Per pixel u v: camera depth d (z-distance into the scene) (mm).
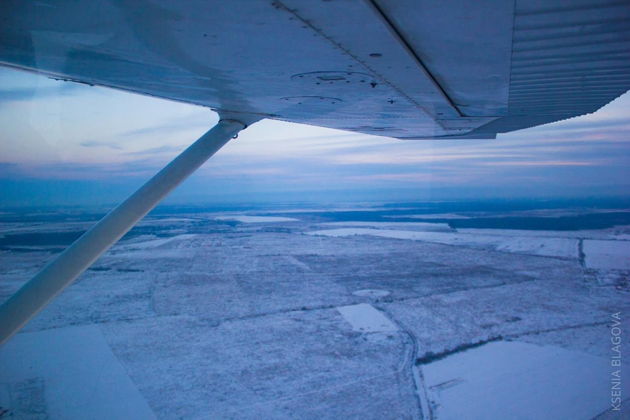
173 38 1997
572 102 3211
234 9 1615
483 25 1768
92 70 2783
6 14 1796
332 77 2631
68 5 1669
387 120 4465
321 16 1651
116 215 3592
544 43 1987
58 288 3166
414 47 2070
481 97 3125
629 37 1926
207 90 3234
